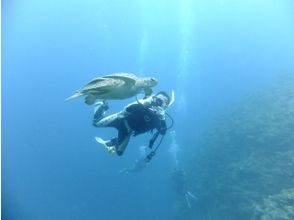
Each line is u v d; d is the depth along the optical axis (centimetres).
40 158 6888
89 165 4181
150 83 245
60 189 4522
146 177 2625
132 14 7281
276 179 1145
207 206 1432
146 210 2295
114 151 316
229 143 1573
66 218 3419
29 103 9344
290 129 1317
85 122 6328
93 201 3198
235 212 1204
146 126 320
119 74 225
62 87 9638
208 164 1625
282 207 906
